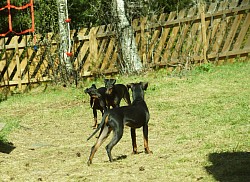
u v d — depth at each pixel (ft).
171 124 35.35
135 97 28.40
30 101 51.11
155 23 58.03
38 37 59.67
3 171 26.84
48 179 24.54
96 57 59.93
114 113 26.23
